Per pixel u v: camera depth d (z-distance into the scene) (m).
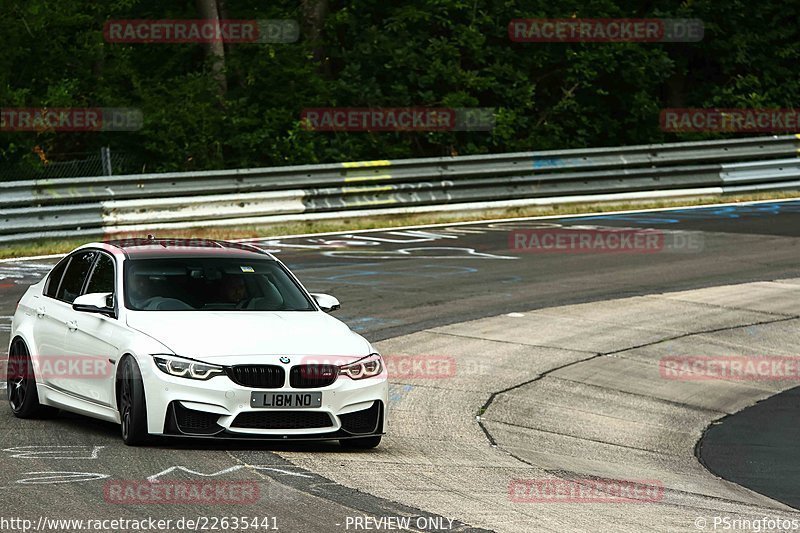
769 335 54.19
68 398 33.84
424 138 109.38
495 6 112.31
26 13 102.69
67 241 71.31
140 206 74.19
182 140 99.38
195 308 33.00
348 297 57.12
